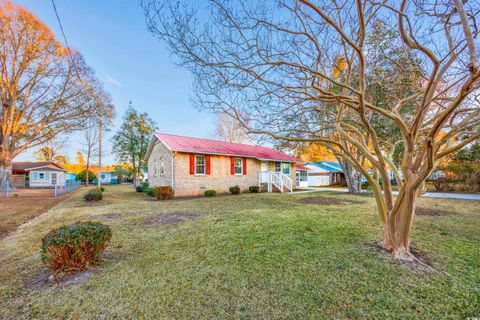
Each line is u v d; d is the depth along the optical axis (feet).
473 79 6.60
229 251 12.14
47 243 9.18
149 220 19.83
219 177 46.39
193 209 25.54
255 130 12.61
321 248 12.39
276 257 11.22
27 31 50.24
